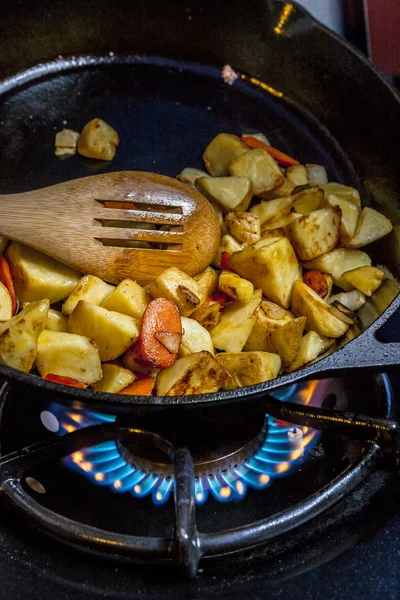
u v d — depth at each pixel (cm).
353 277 50
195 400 37
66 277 47
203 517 44
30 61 60
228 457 45
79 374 43
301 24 57
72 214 46
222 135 56
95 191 47
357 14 64
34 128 58
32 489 45
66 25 60
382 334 49
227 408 42
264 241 49
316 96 60
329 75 58
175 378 42
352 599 39
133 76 61
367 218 53
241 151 56
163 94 61
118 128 58
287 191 55
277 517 39
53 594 39
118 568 40
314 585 40
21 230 45
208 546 38
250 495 45
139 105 60
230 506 45
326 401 48
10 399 47
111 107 59
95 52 62
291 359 46
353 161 58
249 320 46
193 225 48
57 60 61
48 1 58
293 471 46
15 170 55
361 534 42
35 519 40
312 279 50
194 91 61
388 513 42
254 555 41
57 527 39
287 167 57
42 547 41
